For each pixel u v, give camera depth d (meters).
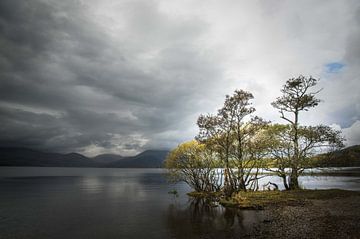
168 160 63.84
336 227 23.19
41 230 30.00
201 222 31.36
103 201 55.84
